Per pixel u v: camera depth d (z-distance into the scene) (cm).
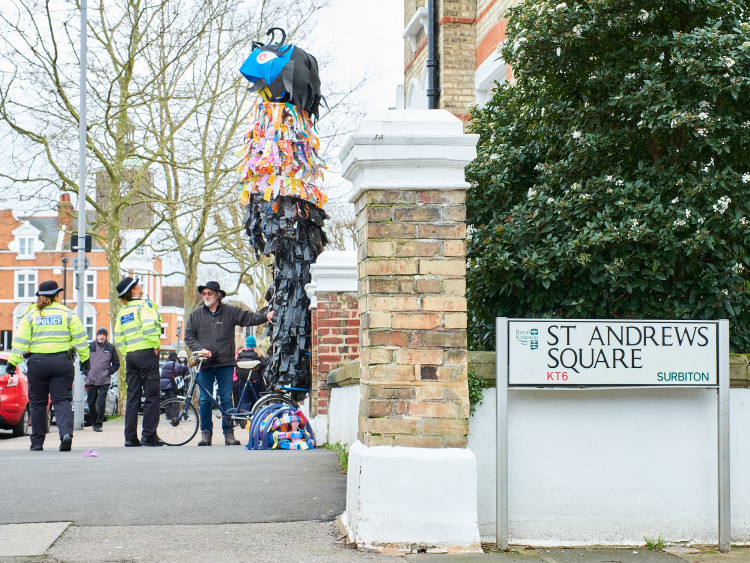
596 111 683
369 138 507
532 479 523
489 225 711
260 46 960
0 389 1527
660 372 524
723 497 529
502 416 513
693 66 624
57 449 1162
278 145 937
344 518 539
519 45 712
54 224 7300
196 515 550
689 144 659
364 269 520
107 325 7044
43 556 457
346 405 891
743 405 550
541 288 685
